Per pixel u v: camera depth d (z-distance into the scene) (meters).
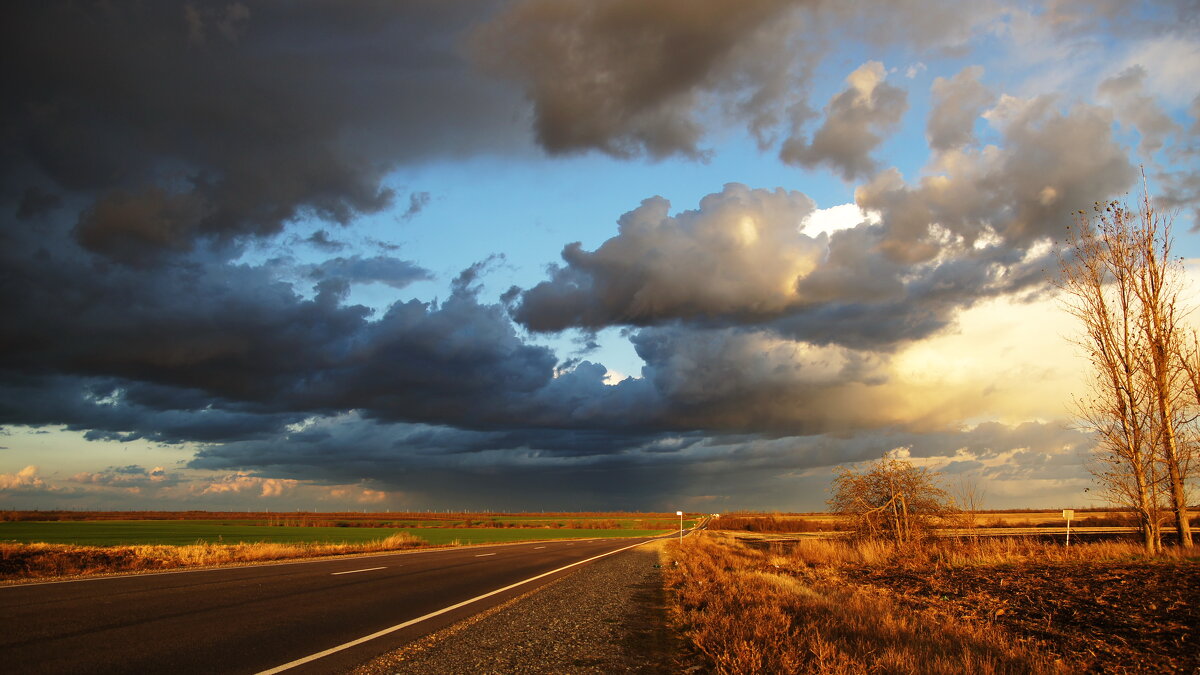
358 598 13.73
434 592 15.34
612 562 27.69
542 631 10.53
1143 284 23.28
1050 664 8.60
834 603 12.81
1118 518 72.62
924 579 19.42
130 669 7.19
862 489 29.98
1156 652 9.73
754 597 13.30
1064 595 14.94
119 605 11.68
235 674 7.12
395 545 37.94
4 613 10.56
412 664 7.91
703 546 38.59
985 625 11.62
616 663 8.39
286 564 22.92
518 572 21.75
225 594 13.68
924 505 28.95
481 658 8.39
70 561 19.69
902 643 9.13
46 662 7.39
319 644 8.84
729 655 7.89
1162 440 22.38
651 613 13.04
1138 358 23.09
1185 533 21.70
